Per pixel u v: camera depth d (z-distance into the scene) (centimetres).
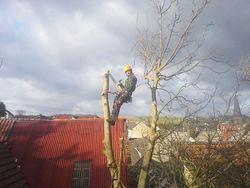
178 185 1100
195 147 1160
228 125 1138
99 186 1920
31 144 2128
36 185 1892
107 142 764
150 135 838
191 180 1105
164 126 1072
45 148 2108
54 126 2317
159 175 1170
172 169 1092
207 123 1149
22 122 2339
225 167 1080
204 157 1072
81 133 2247
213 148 1077
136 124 3469
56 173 1967
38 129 2275
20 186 1277
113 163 762
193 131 1157
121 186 757
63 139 2188
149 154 825
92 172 1983
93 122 2369
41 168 1980
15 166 1386
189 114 1039
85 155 2064
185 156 1126
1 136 2161
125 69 832
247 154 1075
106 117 766
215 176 1070
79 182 1956
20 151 2061
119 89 808
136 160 2455
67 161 2030
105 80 784
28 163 1994
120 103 794
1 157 1324
